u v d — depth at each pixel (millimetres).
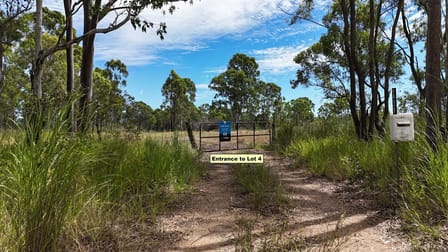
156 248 3182
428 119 4793
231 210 4605
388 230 3590
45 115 3039
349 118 13156
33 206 2453
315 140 10805
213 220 4152
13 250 2375
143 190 4684
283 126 14867
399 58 15047
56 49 6266
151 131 9031
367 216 4184
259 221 4094
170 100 52031
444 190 3658
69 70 10469
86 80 8039
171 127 10977
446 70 5594
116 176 4566
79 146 3059
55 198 2537
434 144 4312
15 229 2463
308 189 6031
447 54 5590
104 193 4023
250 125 26484
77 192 3074
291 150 11734
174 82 51406
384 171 5422
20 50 23234
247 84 46688
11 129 3648
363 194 5270
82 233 3031
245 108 47344
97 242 3092
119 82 38312
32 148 2709
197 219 4188
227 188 6207
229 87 46375
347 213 4387
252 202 4965
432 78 4922
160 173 5551
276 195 5121
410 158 4922
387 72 11281
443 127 4652
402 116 4230
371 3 10492
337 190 5844
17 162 2807
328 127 13023
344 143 8703
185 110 52781
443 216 3623
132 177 4871
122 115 7188
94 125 5031
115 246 3035
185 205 4871
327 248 2941
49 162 2594
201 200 5211
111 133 6266
